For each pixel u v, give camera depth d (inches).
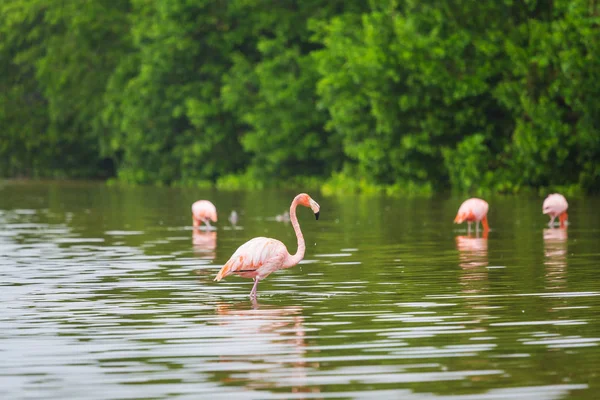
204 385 375.9
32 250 842.2
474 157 1731.1
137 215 1309.1
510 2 1721.2
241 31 2501.2
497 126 1850.4
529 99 1638.8
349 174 2110.0
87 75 2908.5
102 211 1403.8
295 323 489.4
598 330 463.8
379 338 451.5
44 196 1902.1
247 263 562.6
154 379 385.1
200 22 2497.5
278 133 2342.5
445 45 1755.7
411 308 527.5
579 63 1568.7
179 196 1879.9
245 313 518.3
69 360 415.8
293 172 2427.4
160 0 2503.7
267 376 387.5
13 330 478.3
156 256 788.0
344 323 487.2
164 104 2598.4
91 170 3157.0
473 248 818.2
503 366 397.4
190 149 2586.1
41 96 3152.1
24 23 3063.5
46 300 565.6
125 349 435.2
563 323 480.7
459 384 372.5
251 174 2427.4
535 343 437.1
